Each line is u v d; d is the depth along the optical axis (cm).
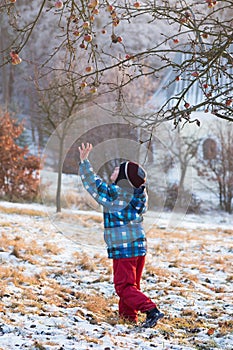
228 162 2122
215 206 2061
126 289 540
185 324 581
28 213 1433
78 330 499
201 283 805
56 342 452
